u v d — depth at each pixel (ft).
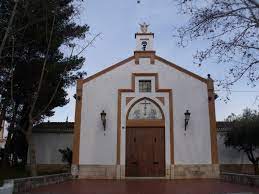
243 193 41.60
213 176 67.36
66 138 91.35
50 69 78.89
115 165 68.80
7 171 77.30
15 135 91.81
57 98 87.97
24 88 82.94
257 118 87.81
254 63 43.50
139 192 44.09
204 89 72.28
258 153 88.84
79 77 81.56
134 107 72.43
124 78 73.82
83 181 62.44
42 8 65.67
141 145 70.33
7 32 56.54
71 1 75.77
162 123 71.10
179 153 69.05
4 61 75.31
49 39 73.20
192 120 70.69
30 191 44.65
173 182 59.67
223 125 93.86
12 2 66.13
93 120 71.31
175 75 73.61
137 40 76.74
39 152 89.92
